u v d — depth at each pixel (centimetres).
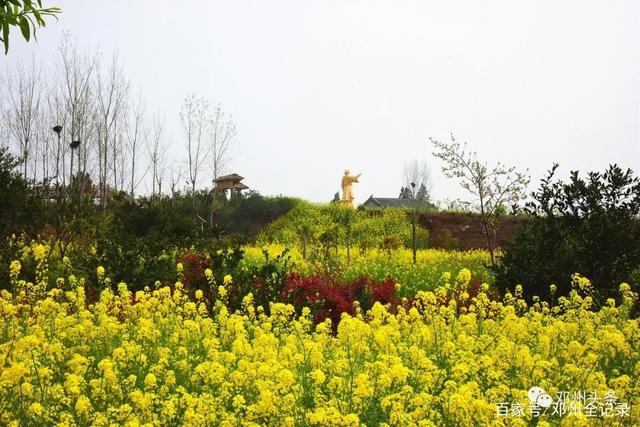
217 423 540
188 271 1222
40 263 1123
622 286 984
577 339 837
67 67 3222
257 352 682
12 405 536
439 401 550
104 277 1164
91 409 527
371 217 3497
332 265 1648
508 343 688
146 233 1655
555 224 1162
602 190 1145
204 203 3131
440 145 1917
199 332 828
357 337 723
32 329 780
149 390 616
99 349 762
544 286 1127
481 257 2169
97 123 3284
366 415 542
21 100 3234
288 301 1095
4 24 514
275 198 3688
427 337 760
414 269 1809
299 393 580
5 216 1256
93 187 3052
